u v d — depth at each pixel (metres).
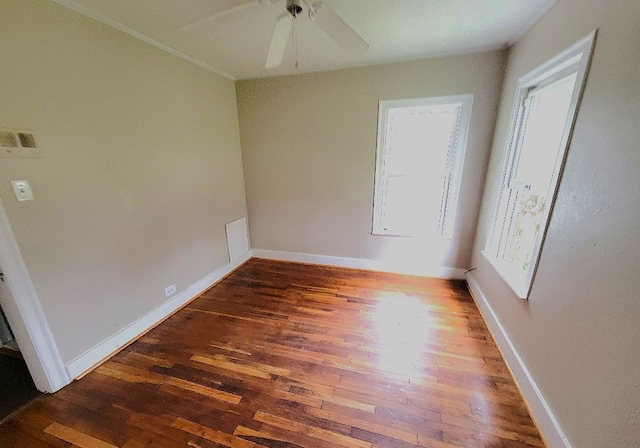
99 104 1.80
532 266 1.59
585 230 1.19
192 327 2.29
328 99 2.96
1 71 1.36
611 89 1.09
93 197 1.81
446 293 2.77
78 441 1.36
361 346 2.02
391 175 3.04
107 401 1.58
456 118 2.67
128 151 2.02
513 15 1.79
